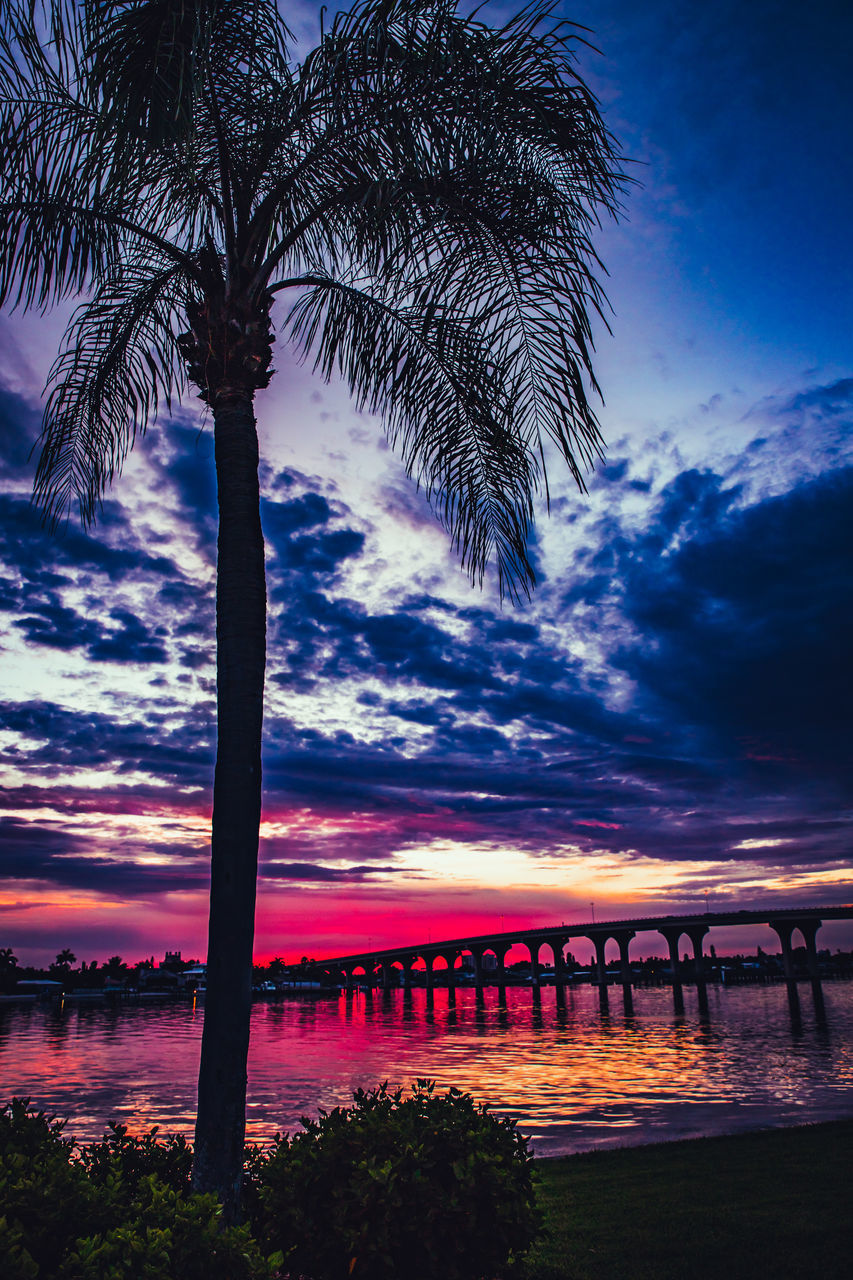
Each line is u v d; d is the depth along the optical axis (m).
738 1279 7.11
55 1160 4.35
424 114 6.68
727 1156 12.75
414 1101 6.12
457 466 8.02
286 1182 5.40
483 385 7.57
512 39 6.54
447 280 7.40
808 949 156.38
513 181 6.81
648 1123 21.45
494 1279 5.43
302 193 7.64
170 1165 5.93
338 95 6.75
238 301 7.11
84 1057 45.22
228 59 7.03
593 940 170.62
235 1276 3.63
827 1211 9.23
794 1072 35.06
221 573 6.46
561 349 7.15
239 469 6.71
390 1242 4.98
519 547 7.91
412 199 6.93
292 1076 35.03
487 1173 5.25
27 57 6.07
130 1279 3.35
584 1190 10.70
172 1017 112.56
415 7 6.51
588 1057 44.19
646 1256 7.79
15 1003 178.00
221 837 5.90
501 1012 115.44
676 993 143.75
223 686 6.21
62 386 8.37
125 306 8.29
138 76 6.13
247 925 5.80
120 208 7.26
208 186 7.64
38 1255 3.68
